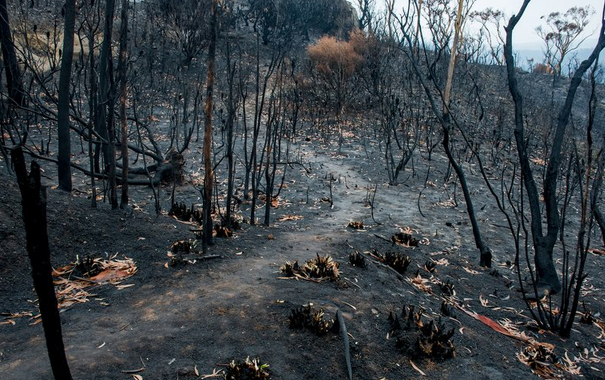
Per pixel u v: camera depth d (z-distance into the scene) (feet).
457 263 21.99
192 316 11.74
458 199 35.32
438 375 11.09
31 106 39.19
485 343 13.47
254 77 68.28
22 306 12.41
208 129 15.66
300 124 56.65
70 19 20.08
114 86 20.22
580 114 75.10
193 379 9.20
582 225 14.40
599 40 17.75
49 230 15.78
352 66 64.95
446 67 60.44
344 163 43.21
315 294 13.64
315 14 104.06
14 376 8.84
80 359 9.38
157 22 62.90
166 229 18.75
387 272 17.58
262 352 10.35
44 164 31.48
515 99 18.86
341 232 24.11
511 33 18.75
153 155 31.42
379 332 12.30
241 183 32.83
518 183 41.73
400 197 34.42
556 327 15.70
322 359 10.55
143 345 10.21
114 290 13.43
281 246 19.16
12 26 40.29
